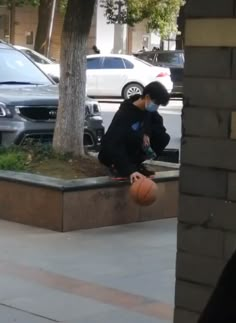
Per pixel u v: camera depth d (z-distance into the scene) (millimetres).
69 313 5938
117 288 6598
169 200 9406
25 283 6680
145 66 27172
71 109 10039
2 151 10180
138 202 8320
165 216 9391
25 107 11242
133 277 6934
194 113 4633
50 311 5973
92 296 6359
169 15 34250
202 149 4625
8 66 12789
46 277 6875
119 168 8789
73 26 9992
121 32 34938
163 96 8711
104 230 8680
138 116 8852
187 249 4738
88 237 8352
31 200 8719
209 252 4652
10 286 6586
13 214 8914
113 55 27328
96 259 7512
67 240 8195
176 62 29375
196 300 4719
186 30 4613
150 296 6391
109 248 7938
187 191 4711
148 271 7133
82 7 9953
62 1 33219
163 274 7039
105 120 21016
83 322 5750
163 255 7707
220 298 2441
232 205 4539
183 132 4684
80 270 7129
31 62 13266
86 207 8625
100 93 27234
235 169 4512
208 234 4648
